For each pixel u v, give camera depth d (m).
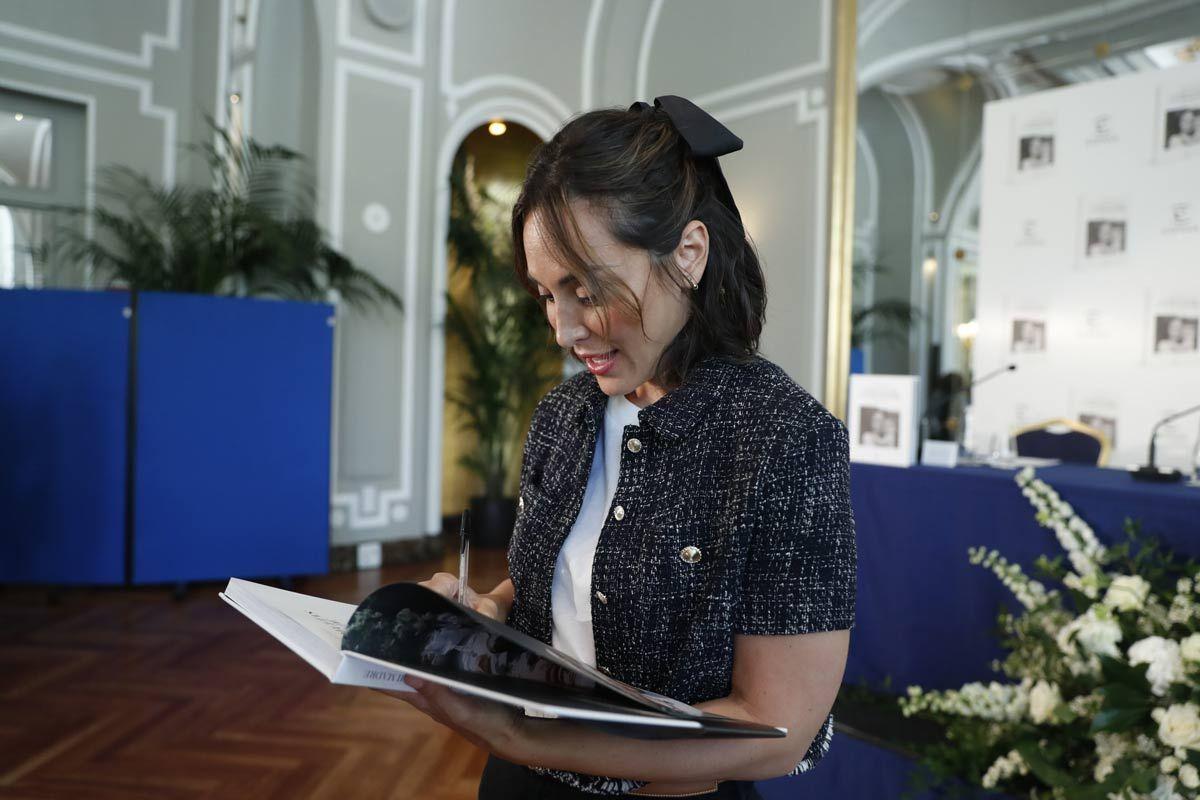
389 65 4.83
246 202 4.42
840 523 0.62
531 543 0.77
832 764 1.86
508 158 6.44
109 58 4.96
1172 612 1.49
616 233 0.61
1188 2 3.46
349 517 4.75
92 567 3.88
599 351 0.67
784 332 4.53
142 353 3.91
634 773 0.61
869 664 2.37
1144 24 3.56
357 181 4.73
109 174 4.96
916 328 4.15
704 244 0.65
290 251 4.32
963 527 2.17
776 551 0.61
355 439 4.75
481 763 2.39
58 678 2.93
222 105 5.06
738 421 0.66
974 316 4.04
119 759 2.34
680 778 0.62
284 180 4.76
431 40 4.97
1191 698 1.27
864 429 2.49
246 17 4.84
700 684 0.64
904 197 4.16
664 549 0.66
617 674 0.68
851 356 4.31
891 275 4.21
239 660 3.14
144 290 4.30
